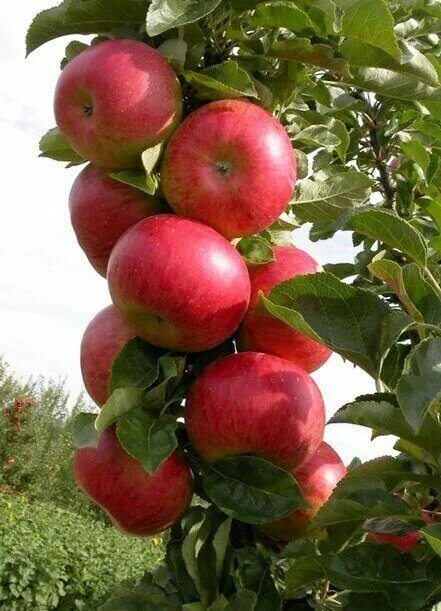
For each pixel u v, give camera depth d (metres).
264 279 0.47
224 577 0.45
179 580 0.46
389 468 0.44
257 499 0.42
